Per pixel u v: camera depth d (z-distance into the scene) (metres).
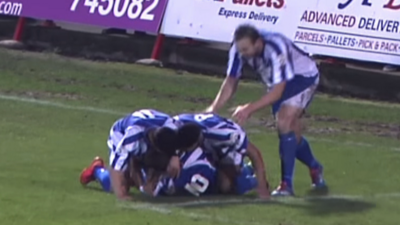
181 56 56.81
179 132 27.12
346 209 28.12
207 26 55.66
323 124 43.56
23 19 62.09
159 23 57.41
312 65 29.61
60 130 38.84
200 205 27.58
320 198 29.48
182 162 28.19
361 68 52.72
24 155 33.66
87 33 59.84
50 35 60.94
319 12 52.34
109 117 42.25
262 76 29.17
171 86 50.84
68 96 46.69
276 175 32.69
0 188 28.55
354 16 51.47
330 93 51.78
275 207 27.83
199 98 48.25
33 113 42.06
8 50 59.94
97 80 51.50
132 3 58.84
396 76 50.53
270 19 53.56
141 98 47.28
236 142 27.83
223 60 55.28
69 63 56.59
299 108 29.53
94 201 27.48
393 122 45.09
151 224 25.20
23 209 26.23
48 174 30.86
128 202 27.48
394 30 50.44
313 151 37.41
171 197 28.45
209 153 28.41
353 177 33.00
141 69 55.97
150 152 27.36
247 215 26.66
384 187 31.58
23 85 48.84
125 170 27.86
